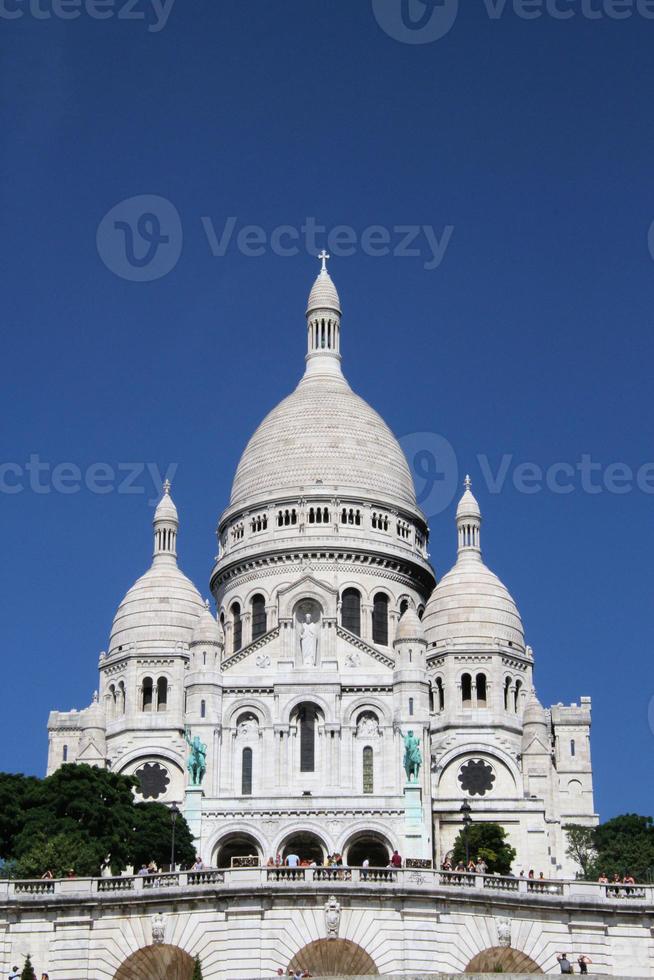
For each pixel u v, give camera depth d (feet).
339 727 617.21
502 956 344.69
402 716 615.98
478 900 346.33
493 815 640.17
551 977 307.99
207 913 341.41
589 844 611.88
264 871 348.18
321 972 337.72
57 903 344.08
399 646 626.64
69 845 451.53
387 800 588.09
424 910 342.64
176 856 528.22
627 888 358.23
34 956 341.21
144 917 343.05
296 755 617.21
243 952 337.52
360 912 341.62
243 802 588.09
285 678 624.18
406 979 308.19
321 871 349.82
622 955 347.77
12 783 513.04
